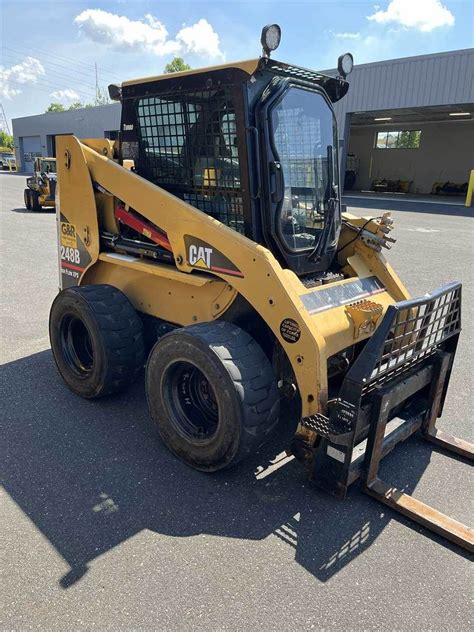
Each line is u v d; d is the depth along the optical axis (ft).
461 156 86.84
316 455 9.18
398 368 9.51
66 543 7.97
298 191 10.39
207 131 10.13
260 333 10.93
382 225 11.78
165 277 11.14
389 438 9.81
